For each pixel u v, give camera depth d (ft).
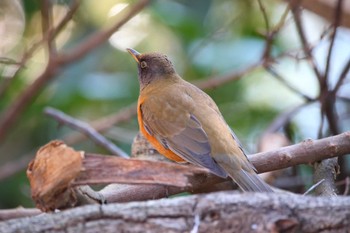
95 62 49.08
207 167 28.53
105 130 46.19
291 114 42.75
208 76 49.52
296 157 28.45
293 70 50.88
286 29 50.62
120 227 21.12
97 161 22.76
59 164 22.88
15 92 49.96
